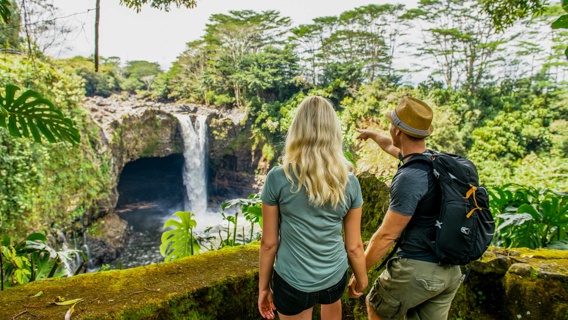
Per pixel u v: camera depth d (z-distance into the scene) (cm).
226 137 2911
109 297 164
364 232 258
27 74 1162
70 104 1443
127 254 1723
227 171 3072
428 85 3002
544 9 460
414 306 148
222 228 353
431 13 3028
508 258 211
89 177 1504
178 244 306
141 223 2392
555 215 272
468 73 3016
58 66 1711
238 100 3247
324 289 135
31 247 267
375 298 162
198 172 2725
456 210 132
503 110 2588
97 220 1647
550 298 182
